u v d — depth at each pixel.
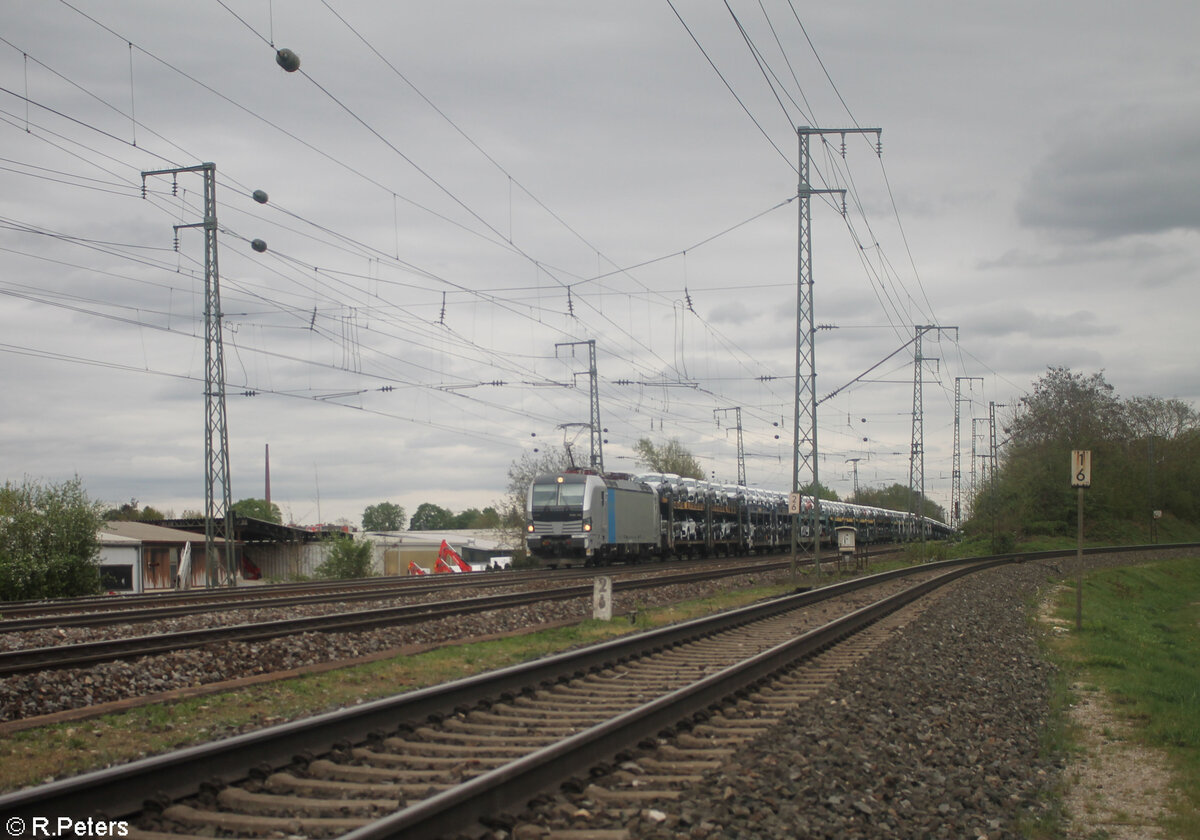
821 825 6.77
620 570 39.91
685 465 92.06
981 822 7.35
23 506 35.06
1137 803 8.34
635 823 6.46
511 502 66.75
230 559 34.94
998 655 17.09
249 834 6.09
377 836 5.29
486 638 18.25
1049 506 78.19
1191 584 53.72
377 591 26.69
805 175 32.72
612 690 11.74
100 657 13.35
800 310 32.50
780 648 13.75
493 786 6.36
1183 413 102.56
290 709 11.59
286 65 15.96
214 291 35.44
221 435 35.56
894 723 10.38
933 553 59.03
